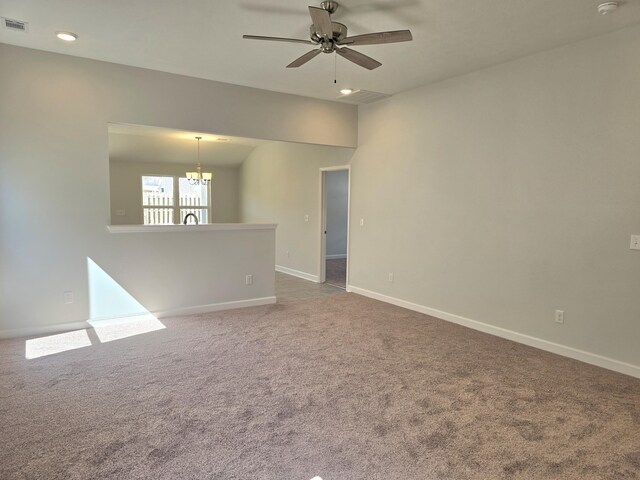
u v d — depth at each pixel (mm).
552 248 3717
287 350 3688
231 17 3051
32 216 3900
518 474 2059
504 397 2857
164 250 4617
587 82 3412
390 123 5383
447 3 2779
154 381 3027
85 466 2070
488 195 4234
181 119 4535
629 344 3248
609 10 2814
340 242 10250
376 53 3754
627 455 2225
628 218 3219
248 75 4484
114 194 8391
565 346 3652
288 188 7719
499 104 4086
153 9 2930
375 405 2723
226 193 9594
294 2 2803
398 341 3975
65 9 2945
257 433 2381
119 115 4207
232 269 5102
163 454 2174
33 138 3848
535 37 3365
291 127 5309
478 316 4383
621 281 3279
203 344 3809
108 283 4324
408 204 5172
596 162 3385
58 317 4094
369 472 2059
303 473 2043
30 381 2996
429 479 2016
